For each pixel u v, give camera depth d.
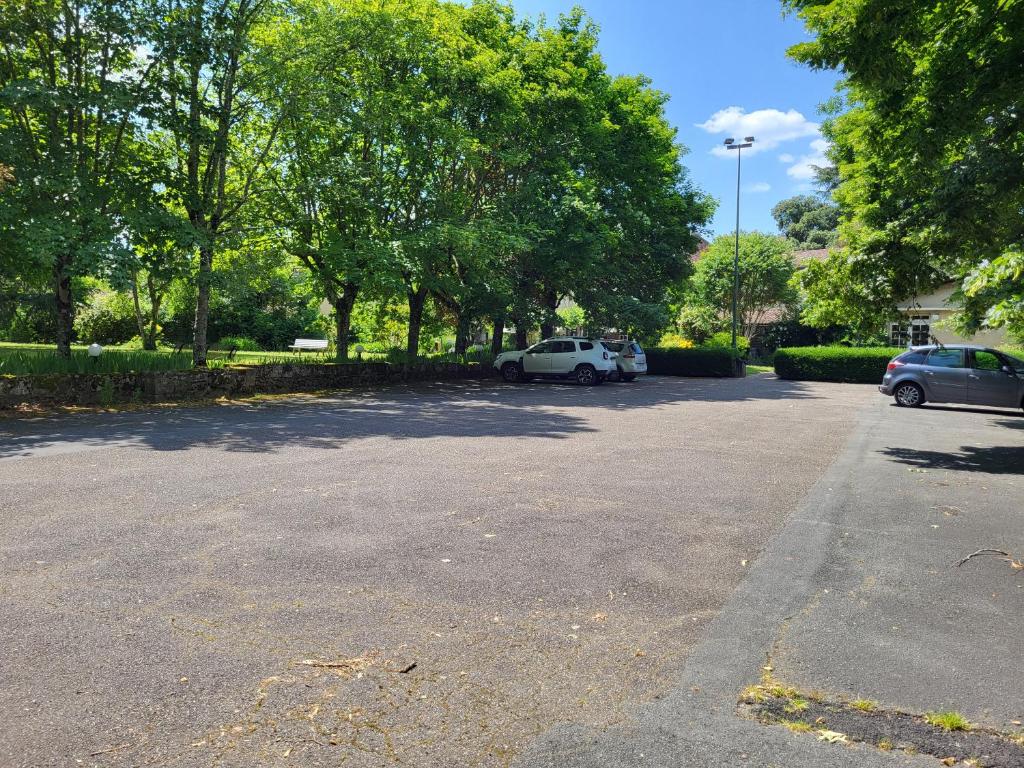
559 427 11.55
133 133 15.32
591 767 2.39
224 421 11.16
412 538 4.99
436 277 20.44
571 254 23.06
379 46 17.00
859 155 14.69
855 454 9.27
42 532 4.90
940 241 9.14
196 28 13.70
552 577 4.28
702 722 2.69
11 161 12.06
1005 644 3.41
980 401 15.79
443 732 2.59
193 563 4.36
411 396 17.30
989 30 7.59
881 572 4.48
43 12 12.97
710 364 32.97
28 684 2.86
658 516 5.78
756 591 4.11
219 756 2.40
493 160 22.28
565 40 23.88
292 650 3.23
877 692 2.92
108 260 12.23
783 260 46.22
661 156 28.66
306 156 17.94
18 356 12.52
